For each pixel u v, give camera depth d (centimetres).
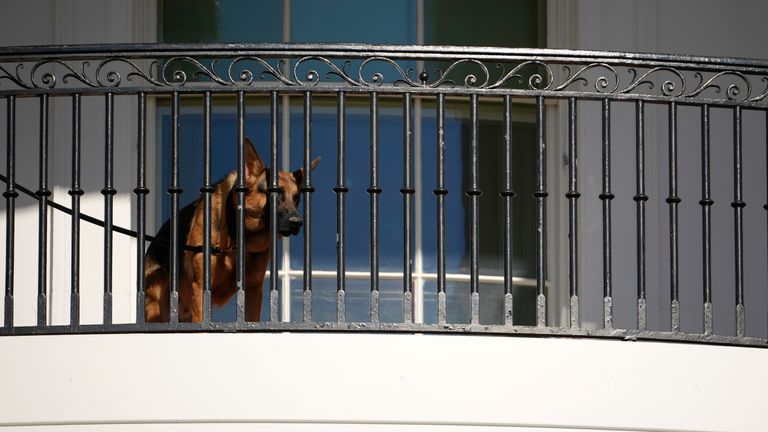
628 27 1287
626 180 1272
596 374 945
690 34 1296
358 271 1271
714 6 1303
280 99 1291
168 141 1280
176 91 965
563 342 946
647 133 1279
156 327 934
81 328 937
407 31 1298
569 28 1292
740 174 993
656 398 947
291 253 1266
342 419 927
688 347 957
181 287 1173
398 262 1274
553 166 1288
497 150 1289
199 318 1165
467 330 939
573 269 969
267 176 1147
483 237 1280
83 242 1233
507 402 934
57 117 1246
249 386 929
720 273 1277
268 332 940
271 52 963
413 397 930
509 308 959
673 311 976
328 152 1285
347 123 1291
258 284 1177
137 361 933
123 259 1235
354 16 1298
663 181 1275
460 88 974
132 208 1252
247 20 1295
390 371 932
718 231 1282
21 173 1242
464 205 1282
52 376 933
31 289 1226
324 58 966
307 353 933
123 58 969
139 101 966
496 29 1301
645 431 942
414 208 1280
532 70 1301
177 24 1291
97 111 1249
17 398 931
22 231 1236
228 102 1292
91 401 929
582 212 1263
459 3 1302
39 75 1266
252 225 1144
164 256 1180
